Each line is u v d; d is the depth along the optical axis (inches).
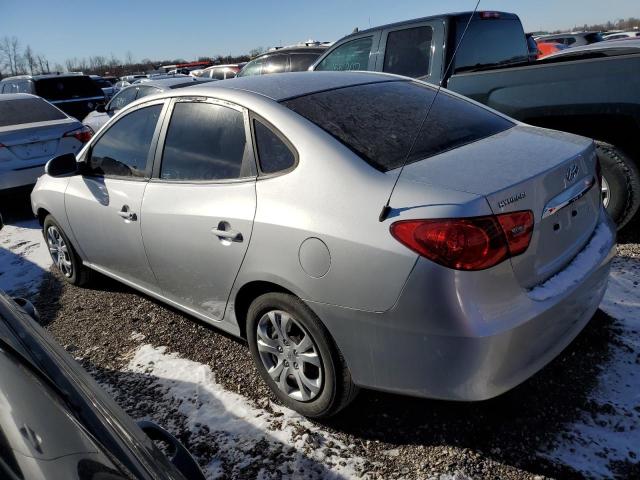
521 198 74.8
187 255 106.1
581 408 90.5
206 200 100.8
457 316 70.5
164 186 112.0
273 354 96.8
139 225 116.9
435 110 106.7
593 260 88.0
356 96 104.9
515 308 73.8
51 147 254.7
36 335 50.1
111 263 137.1
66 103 466.3
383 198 77.0
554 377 98.4
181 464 50.4
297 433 92.3
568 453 82.0
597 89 141.3
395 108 103.3
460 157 85.2
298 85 107.0
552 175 80.7
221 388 106.6
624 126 142.6
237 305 101.7
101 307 149.0
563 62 146.6
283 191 88.0
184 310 118.5
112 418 46.1
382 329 76.7
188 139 110.4
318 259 80.8
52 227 160.6
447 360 73.0
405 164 79.7
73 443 39.0
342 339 81.9
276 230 86.4
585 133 152.5
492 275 71.6
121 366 118.7
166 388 108.7
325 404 89.9
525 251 75.4
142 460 43.2
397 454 85.7
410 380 77.7
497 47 214.8
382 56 219.8
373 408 96.5
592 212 95.1
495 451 84.0
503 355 72.8
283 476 83.6
